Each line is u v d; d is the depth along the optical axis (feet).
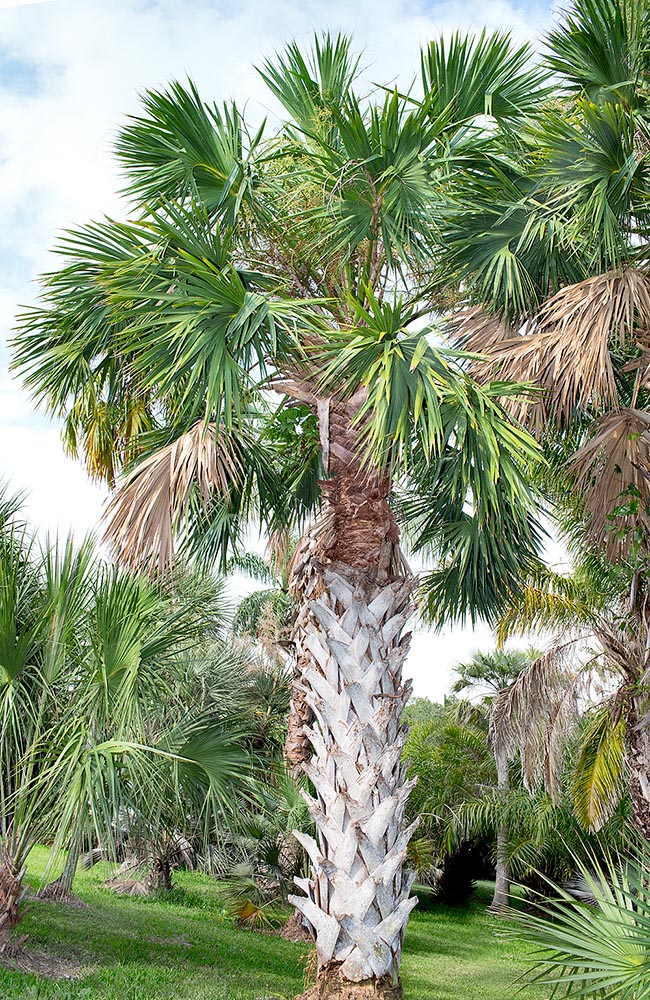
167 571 25.30
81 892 45.78
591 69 20.13
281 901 47.03
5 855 24.18
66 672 24.59
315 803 22.30
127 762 22.57
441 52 23.22
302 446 29.09
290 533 32.94
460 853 75.56
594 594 39.63
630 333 21.27
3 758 23.94
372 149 21.66
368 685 22.41
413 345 19.47
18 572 24.99
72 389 26.37
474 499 22.38
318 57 25.57
